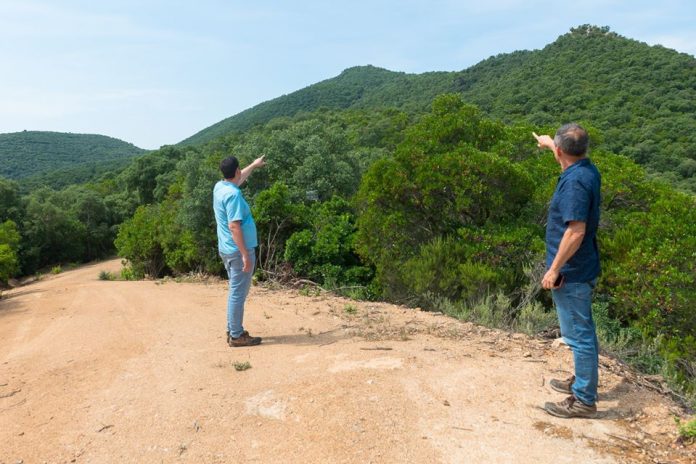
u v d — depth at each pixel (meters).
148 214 21.95
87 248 56.97
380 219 9.11
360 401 3.60
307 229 11.14
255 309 7.29
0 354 5.85
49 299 10.93
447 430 3.20
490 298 6.89
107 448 3.23
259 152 15.11
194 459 3.03
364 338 5.36
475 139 10.28
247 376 4.32
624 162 9.27
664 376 4.54
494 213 8.55
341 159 17.58
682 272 6.25
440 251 7.93
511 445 3.01
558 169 9.16
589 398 3.32
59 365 5.04
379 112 81.56
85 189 64.56
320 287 9.70
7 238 32.88
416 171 8.80
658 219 7.25
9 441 3.39
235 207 4.92
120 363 4.98
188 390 4.08
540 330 5.64
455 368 4.22
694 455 2.91
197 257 13.99
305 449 3.05
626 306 6.54
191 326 6.48
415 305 8.27
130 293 10.27
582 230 3.11
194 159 14.95
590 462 2.83
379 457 2.92
